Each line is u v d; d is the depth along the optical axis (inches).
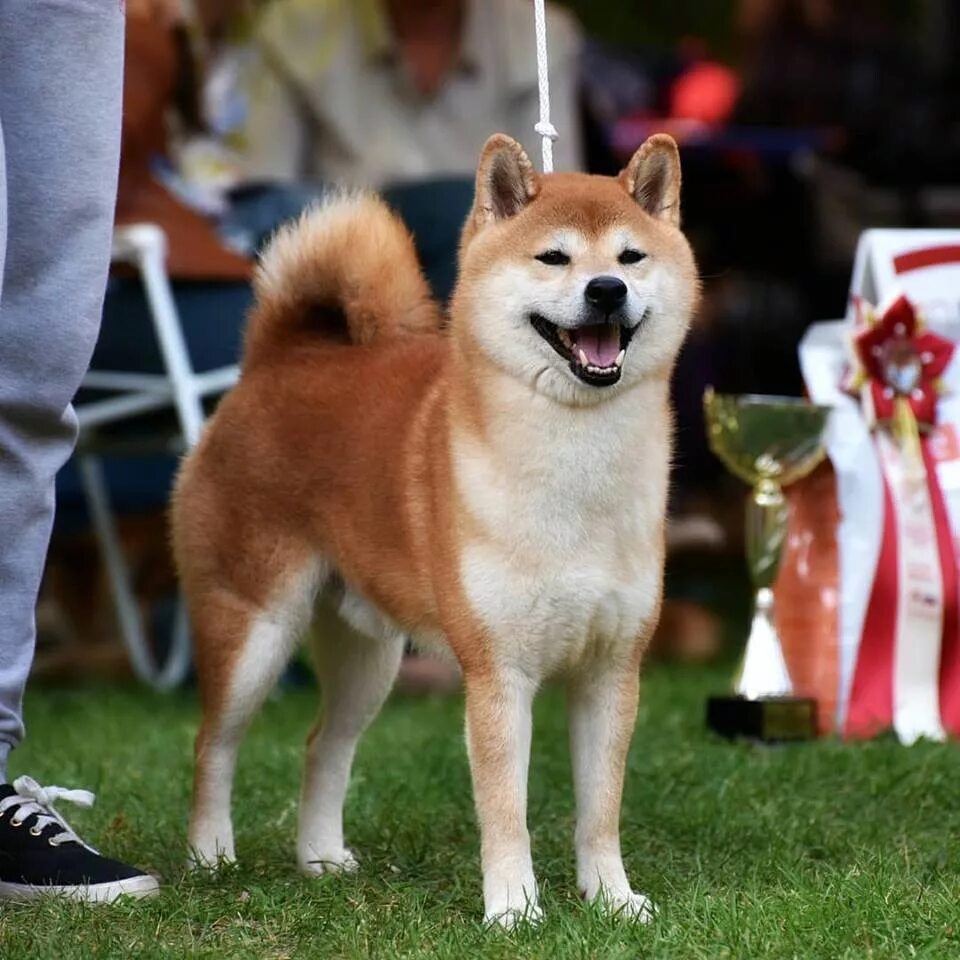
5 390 257.8
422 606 267.4
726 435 392.8
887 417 395.2
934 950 224.8
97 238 262.4
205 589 293.4
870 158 624.7
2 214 242.1
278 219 486.9
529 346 248.1
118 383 458.3
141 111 452.4
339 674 297.1
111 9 260.7
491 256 253.9
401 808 323.6
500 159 263.0
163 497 534.3
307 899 259.6
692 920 239.6
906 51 650.8
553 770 358.0
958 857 278.5
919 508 394.6
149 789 342.6
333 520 282.0
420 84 538.9
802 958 222.1
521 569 247.4
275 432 291.0
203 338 463.8
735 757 362.0
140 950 229.6
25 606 265.6
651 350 254.7
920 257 406.0
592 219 253.1
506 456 246.8
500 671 251.3
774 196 617.9
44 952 225.1
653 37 887.1
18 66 255.0
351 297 299.0
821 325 414.9
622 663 257.6
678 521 615.2
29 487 262.4
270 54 538.0
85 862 261.7
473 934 236.2
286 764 363.9
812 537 405.1
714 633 551.2
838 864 282.0
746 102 671.1
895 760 352.2
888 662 391.9
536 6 279.1
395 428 275.0
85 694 491.2
